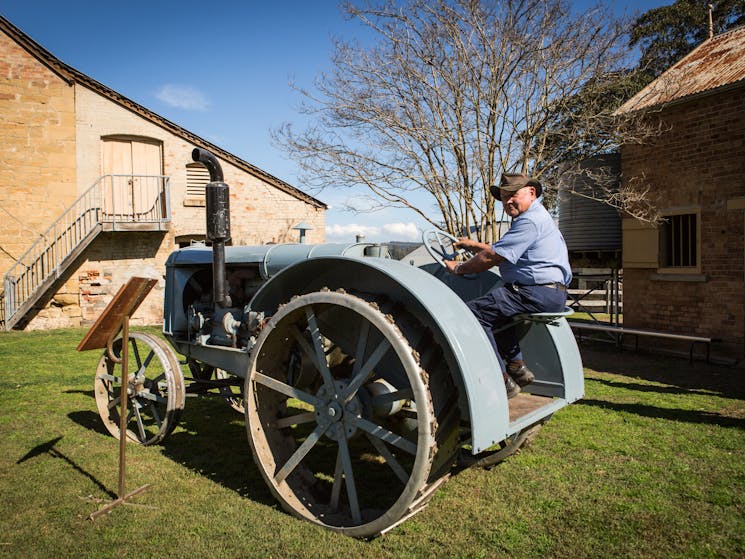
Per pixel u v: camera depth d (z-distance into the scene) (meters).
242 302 4.40
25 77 14.00
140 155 15.50
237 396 4.88
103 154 15.06
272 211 16.89
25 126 14.04
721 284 8.27
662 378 7.17
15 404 5.73
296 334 3.30
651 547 2.80
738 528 3.00
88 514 3.18
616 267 10.79
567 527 3.02
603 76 10.13
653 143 9.29
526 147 10.04
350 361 3.87
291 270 3.34
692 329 8.72
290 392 3.20
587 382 6.92
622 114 9.34
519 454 4.19
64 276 14.44
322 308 3.31
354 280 3.30
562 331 3.77
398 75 10.47
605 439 4.54
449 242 4.04
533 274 3.12
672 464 3.96
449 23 9.86
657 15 20.34
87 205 14.66
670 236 9.22
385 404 3.16
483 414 2.61
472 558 2.70
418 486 2.65
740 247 8.01
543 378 3.72
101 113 14.79
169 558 2.70
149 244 15.34
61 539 2.89
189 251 4.79
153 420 5.21
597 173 10.67
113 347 4.78
